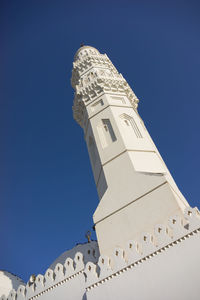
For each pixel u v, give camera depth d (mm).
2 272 33094
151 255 16453
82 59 43562
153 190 20391
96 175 27781
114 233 20109
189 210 16766
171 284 14734
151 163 24312
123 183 22641
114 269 17281
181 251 15469
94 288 17250
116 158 24969
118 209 21234
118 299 15930
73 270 21688
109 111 29797
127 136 26844
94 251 26109
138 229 19109
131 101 34594
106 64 41625
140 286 15680
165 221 18172
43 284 22750
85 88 35281
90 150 30953
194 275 14289
